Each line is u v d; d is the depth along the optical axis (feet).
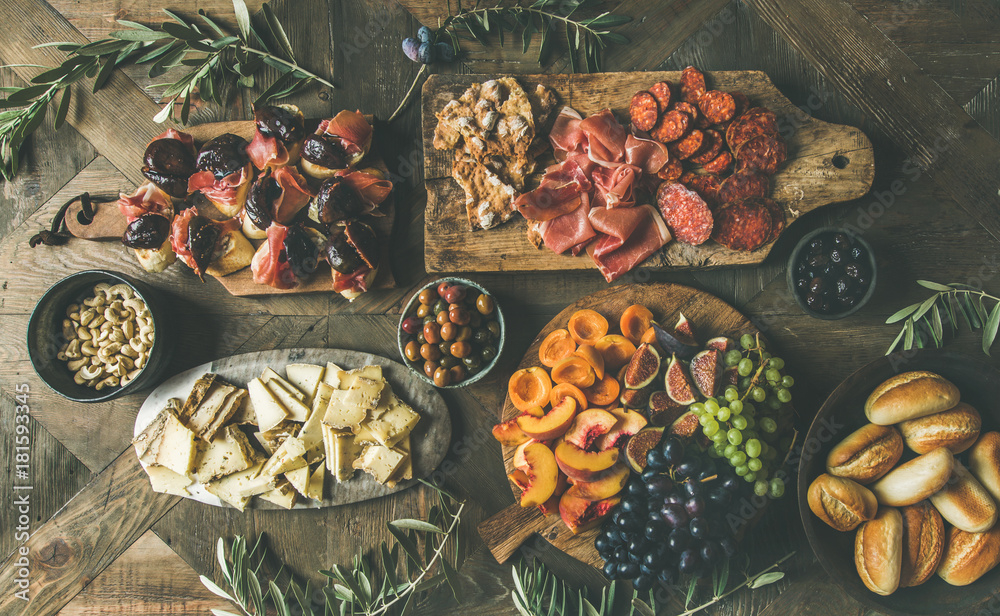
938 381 2.64
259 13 3.01
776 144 2.80
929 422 2.66
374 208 2.88
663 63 2.96
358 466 2.89
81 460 3.03
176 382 2.98
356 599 2.83
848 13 2.94
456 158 2.85
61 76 2.90
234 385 2.97
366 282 2.85
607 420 2.73
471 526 2.97
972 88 2.92
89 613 3.02
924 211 2.94
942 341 2.90
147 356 2.92
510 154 2.83
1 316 3.05
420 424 2.94
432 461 2.93
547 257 2.87
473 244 2.87
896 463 2.68
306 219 2.90
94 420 3.03
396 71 2.99
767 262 2.93
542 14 2.96
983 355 2.92
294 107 2.89
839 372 2.93
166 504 3.02
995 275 2.92
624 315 2.81
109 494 3.01
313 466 2.93
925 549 2.64
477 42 2.98
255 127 2.96
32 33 3.03
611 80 2.87
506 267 2.87
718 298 2.87
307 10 2.99
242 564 2.85
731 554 2.65
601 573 2.95
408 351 2.82
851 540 2.73
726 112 2.79
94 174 3.04
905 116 2.93
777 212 2.84
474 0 2.98
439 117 2.85
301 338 3.01
